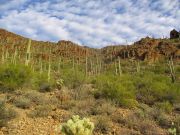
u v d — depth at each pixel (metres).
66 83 21.44
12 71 17.23
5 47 85.69
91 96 16.67
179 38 71.62
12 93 15.96
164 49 63.75
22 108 13.21
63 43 112.06
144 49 66.25
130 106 15.39
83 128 6.09
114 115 13.08
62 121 11.62
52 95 16.62
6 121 10.52
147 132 11.42
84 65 65.62
